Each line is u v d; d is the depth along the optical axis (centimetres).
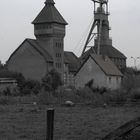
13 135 2183
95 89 10394
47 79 11594
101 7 15500
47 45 15788
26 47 15288
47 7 16275
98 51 14638
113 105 6044
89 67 12688
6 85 11356
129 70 14938
